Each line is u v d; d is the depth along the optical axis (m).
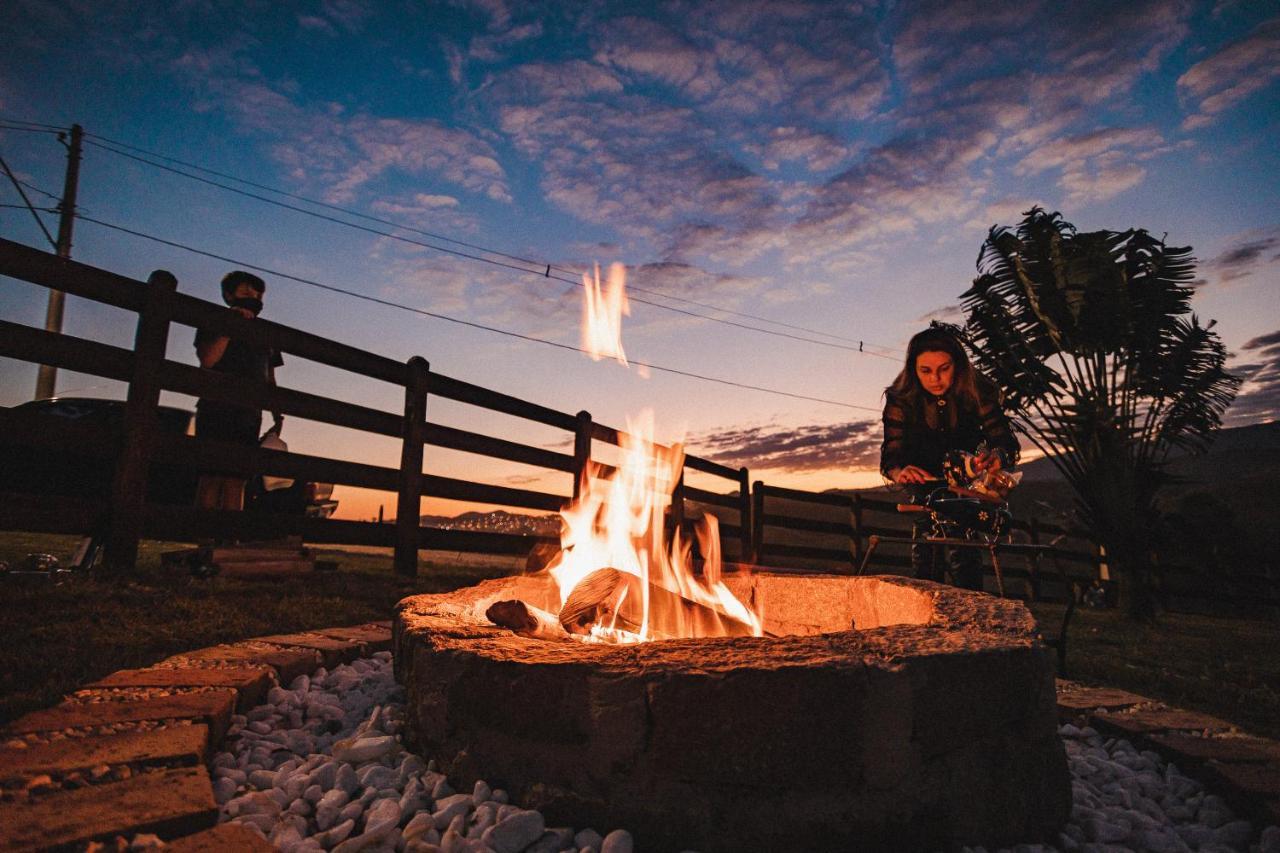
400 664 2.19
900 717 1.41
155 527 3.89
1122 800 1.82
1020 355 9.74
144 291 3.91
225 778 1.61
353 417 5.14
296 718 2.14
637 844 1.40
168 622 2.92
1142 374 9.25
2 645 2.32
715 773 1.38
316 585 4.32
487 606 2.63
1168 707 2.65
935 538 2.75
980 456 2.73
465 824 1.43
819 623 2.93
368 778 1.67
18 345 3.38
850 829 1.37
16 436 3.36
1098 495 9.45
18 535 7.29
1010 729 1.57
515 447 6.70
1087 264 8.88
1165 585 11.09
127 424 3.79
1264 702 3.14
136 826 1.24
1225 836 1.66
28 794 1.33
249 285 4.78
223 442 4.27
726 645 1.61
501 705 1.56
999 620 1.85
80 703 1.88
